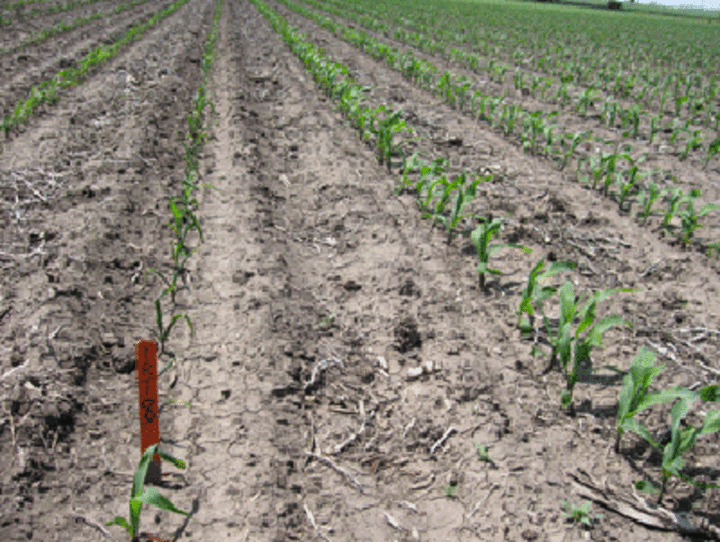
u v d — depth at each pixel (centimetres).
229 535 241
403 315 396
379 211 546
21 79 958
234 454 281
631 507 257
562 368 347
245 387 323
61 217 493
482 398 321
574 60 1340
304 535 245
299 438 295
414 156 571
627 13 5069
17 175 570
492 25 2492
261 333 366
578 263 470
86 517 244
